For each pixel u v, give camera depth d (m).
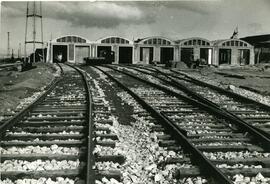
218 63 64.38
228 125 9.27
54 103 12.82
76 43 62.06
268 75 31.19
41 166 5.96
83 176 5.43
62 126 8.98
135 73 31.48
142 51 64.25
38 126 9.12
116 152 6.63
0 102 12.33
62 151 6.85
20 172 5.49
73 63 58.75
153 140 7.79
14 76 25.22
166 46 63.50
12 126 8.84
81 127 8.62
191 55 57.00
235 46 64.25
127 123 9.89
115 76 27.28
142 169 6.04
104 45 62.62
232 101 14.14
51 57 62.19
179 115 10.80
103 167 5.88
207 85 19.25
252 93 17.41
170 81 22.08
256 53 66.06
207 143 7.61
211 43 64.00
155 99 14.15
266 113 11.34
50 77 26.27
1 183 5.25
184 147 7.01
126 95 15.35
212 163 5.85
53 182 5.25
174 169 5.92
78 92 16.22
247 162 6.17
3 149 6.95
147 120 9.78
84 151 6.73
